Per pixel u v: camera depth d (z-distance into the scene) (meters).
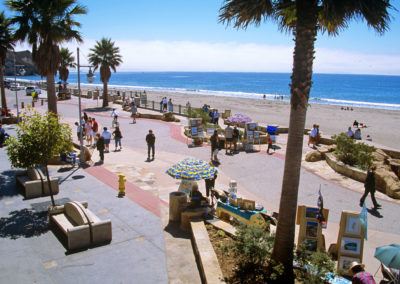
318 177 17.81
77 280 8.35
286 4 8.58
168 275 8.64
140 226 11.31
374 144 24.19
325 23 9.01
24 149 11.41
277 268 7.68
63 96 52.56
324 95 120.50
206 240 9.71
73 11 20.94
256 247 8.23
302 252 8.51
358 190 16.03
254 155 21.98
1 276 8.43
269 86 176.25
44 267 8.86
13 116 31.12
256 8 8.33
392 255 7.11
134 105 34.91
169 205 12.01
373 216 13.23
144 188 15.02
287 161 7.90
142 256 9.50
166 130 29.33
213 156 20.47
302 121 7.70
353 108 62.72
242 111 52.69
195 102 66.25
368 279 6.83
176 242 10.31
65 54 54.53
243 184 16.52
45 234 10.62
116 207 12.80
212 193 13.10
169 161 19.91
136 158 20.36
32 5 19.92
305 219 9.69
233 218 11.51
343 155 19.05
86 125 23.59
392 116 51.72
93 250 9.75
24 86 73.06
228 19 8.64
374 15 7.52
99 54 43.19
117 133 22.38
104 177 16.39
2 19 32.50
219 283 7.69
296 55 7.63
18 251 9.59
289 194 7.95
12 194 13.88
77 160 18.64
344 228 9.19
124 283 8.28
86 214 10.17
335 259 9.59
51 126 11.81
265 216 11.34
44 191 13.73
